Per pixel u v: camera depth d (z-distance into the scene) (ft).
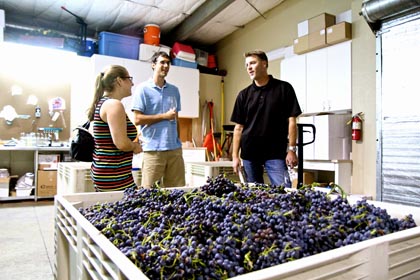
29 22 17.62
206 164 8.36
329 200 3.42
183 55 18.67
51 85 17.08
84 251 2.56
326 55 13.11
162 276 1.94
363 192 11.78
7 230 9.83
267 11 17.33
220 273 2.01
